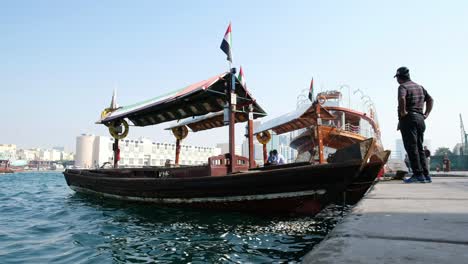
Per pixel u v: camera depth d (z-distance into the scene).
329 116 12.66
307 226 6.54
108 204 11.17
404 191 4.19
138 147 107.00
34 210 10.26
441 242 1.48
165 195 9.31
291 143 22.22
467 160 29.42
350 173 6.36
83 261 4.41
